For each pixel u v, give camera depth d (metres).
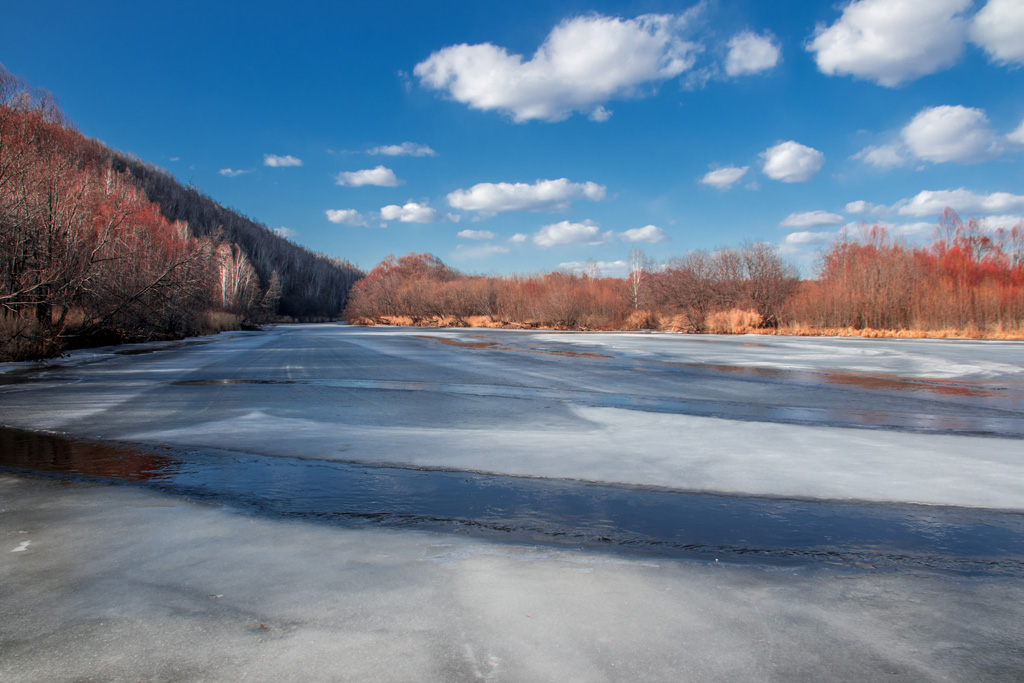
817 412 7.59
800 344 20.50
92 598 2.49
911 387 10.01
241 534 3.29
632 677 1.93
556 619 2.33
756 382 10.66
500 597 2.52
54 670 1.96
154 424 6.76
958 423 6.86
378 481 4.43
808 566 2.90
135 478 4.50
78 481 4.40
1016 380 10.90
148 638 2.17
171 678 1.91
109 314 21.61
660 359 15.28
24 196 15.80
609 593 2.57
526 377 11.53
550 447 5.56
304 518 3.58
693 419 7.05
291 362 15.09
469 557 2.98
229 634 2.20
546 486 4.31
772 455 5.24
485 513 3.70
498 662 2.01
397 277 78.00
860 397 8.91
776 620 2.34
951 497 4.04
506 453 5.33
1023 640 2.20
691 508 3.82
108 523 3.46
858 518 3.62
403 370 12.92
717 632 2.24
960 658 2.06
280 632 2.21
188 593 2.54
